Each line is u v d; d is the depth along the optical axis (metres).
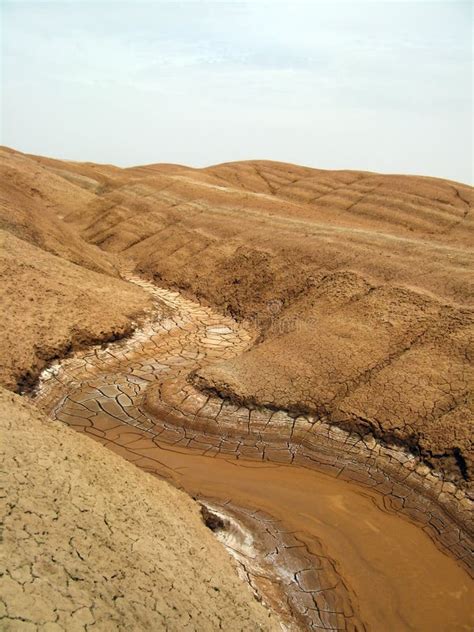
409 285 14.64
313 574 7.90
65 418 11.75
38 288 14.66
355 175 40.78
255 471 10.38
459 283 14.25
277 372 12.53
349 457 10.63
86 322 14.50
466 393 10.89
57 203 35.56
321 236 19.69
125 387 12.97
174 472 10.14
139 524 6.48
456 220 30.55
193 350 15.28
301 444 11.04
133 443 11.02
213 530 8.34
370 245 18.28
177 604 5.51
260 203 26.56
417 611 7.51
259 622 6.17
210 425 11.48
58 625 4.41
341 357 12.66
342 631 7.03
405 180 37.38
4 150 46.47
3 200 19.33
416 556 8.49
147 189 30.11
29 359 12.70
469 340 11.97
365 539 8.77
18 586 4.54
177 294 20.47
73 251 19.25
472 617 7.51
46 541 5.24
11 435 6.70
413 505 9.52
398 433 10.66
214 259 21.09
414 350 12.31
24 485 5.85
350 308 14.51
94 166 53.94
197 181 31.31
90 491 6.46
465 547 8.67
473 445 9.90
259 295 18.22
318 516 9.22
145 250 24.47
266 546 8.33
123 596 5.17
